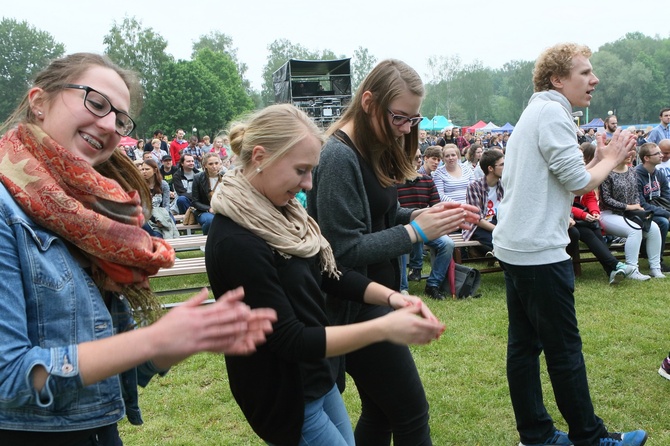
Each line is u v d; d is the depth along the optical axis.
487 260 7.16
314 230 1.93
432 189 6.39
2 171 1.25
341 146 2.12
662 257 7.22
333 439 1.87
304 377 1.82
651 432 3.25
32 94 1.33
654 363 4.18
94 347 1.11
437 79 88.81
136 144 18.84
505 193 2.89
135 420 1.63
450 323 5.24
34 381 1.11
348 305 2.18
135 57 69.31
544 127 2.67
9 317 1.15
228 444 3.21
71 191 1.30
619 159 2.69
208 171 8.29
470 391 3.81
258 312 1.26
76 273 1.30
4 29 67.88
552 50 2.80
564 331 2.75
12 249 1.20
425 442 2.20
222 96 66.56
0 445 1.25
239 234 1.67
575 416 2.80
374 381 2.13
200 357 4.50
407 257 6.66
